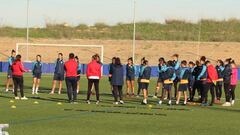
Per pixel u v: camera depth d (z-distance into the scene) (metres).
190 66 32.81
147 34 94.12
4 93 35.28
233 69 31.00
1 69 68.31
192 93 31.70
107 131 18.64
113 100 32.16
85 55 81.75
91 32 94.56
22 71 30.97
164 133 18.47
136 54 83.12
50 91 38.66
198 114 25.09
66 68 29.53
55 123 20.52
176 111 26.30
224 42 88.69
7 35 89.69
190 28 99.06
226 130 19.59
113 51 84.00
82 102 30.09
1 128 13.53
